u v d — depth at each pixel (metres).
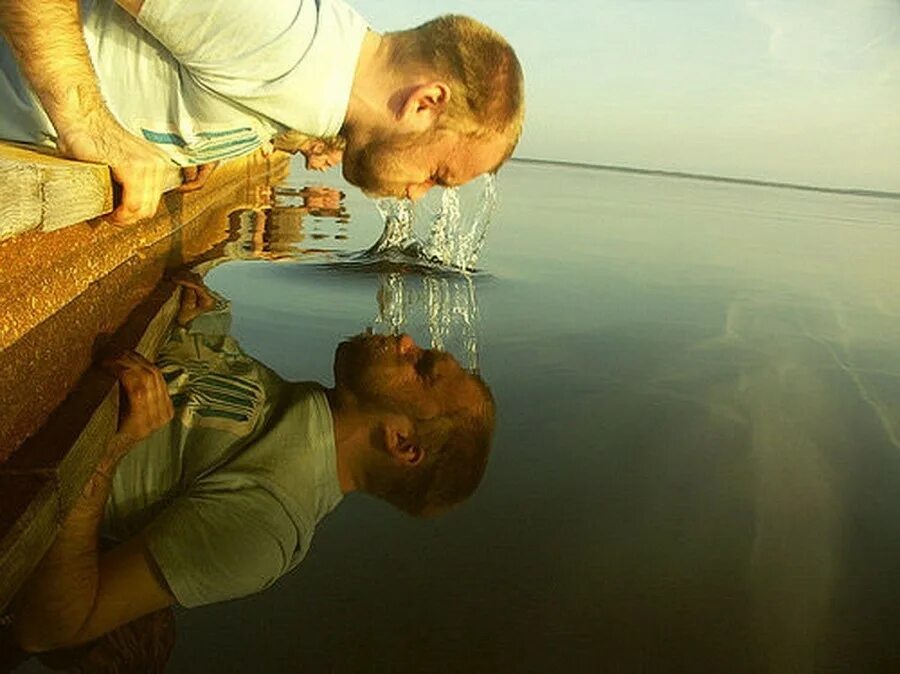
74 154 1.50
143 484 1.37
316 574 1.21
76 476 1.27
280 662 1.02
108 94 1.66
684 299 3.25
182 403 1.68
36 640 0.98
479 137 1.67
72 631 1.01
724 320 2.94
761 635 1.14
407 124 1.64
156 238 2.74
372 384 1.96
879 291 3.81
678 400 2.04
